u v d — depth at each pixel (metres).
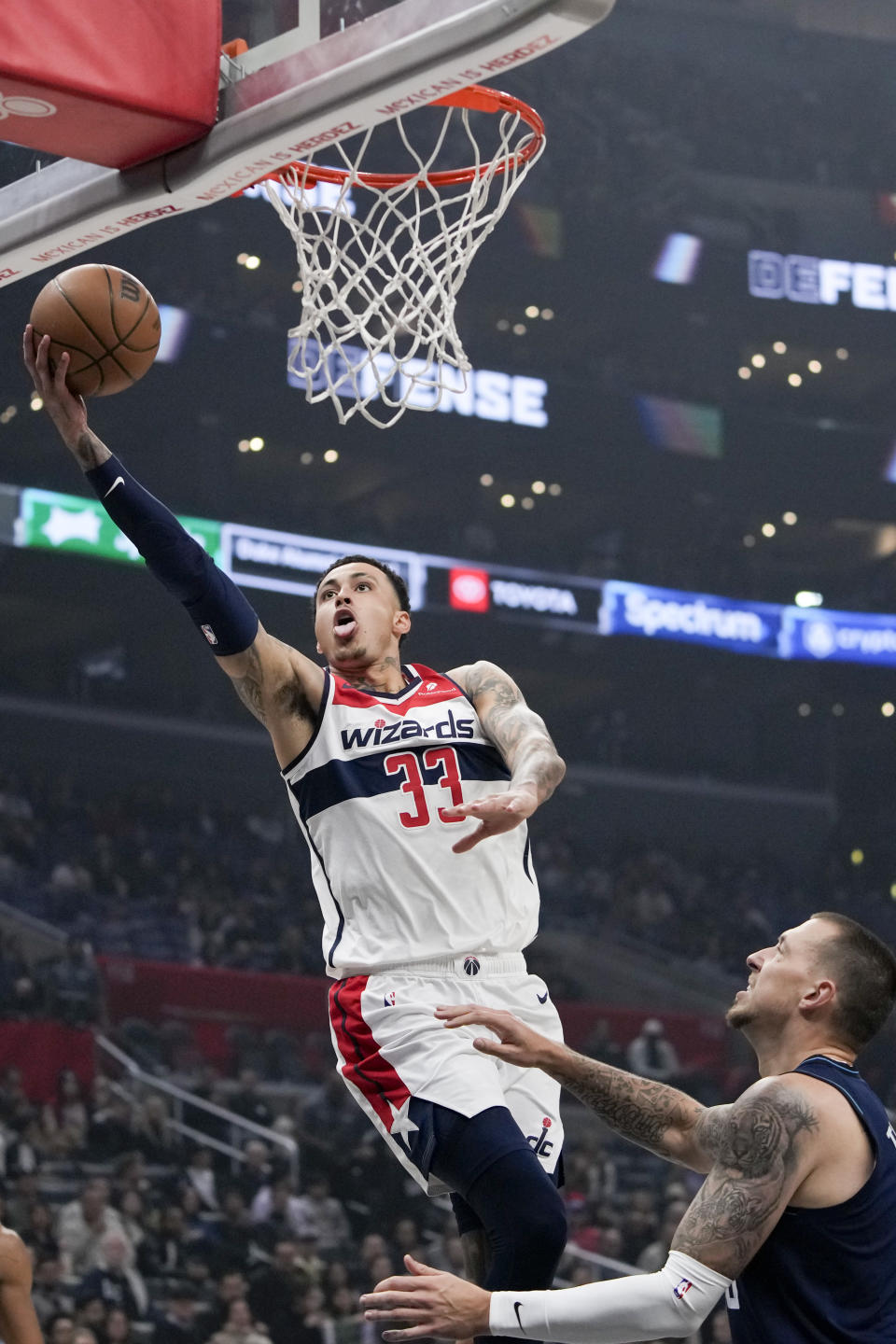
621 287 21.33
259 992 14.32
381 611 2.92
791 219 22.20
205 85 2.99
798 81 22.64
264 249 19.25
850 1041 2.50
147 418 19.14
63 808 16.75
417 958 2.64
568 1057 2.53
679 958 18.41
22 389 18.23
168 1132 11.20
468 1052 2.59
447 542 21.19
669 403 21.45
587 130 21.42
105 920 15.52
